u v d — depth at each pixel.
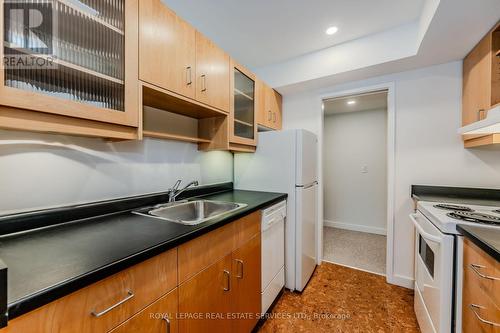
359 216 3.68
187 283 0.93
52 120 0.80
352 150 3.72
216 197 1.84
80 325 0.58
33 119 0.75
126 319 0.69
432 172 1.94
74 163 1.12
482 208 1.39
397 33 1.81
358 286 2.05
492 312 0.78
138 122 1.05
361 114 3.65
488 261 0.82
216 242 1.10
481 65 1.52
